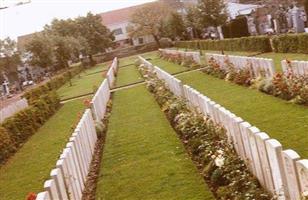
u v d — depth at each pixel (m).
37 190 13.01
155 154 13.20
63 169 9.64
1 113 27.62
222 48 47.00
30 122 23.80
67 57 70.88
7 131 20.03
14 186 14.14
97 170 13.29
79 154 12.09
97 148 15.89
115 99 28.73
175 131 15.34
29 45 60.28
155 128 16.72
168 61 49.25
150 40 108.88
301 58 26.95
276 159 7.20
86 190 11.68
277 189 7.49
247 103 17.16
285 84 16.17
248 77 21.11
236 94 19.58
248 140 8.71
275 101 16.19
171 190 10.05
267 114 14.70
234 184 8.53
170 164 11.84
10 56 74.75
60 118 26.89
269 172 7.76
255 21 58.44
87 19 95.62
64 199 9.31
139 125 18.16
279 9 51.53
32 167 16.06
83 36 94.94
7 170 16.72
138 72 45.09
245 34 55.47
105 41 96.50
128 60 76.19
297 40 29.59
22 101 33.94
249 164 8.91
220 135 10.80
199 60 34.81
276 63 26.97
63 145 18.34
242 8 67.94
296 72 17.08
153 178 11.15
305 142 10.85
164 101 20.97
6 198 12.98
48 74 79.69
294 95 15.50
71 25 94.56
